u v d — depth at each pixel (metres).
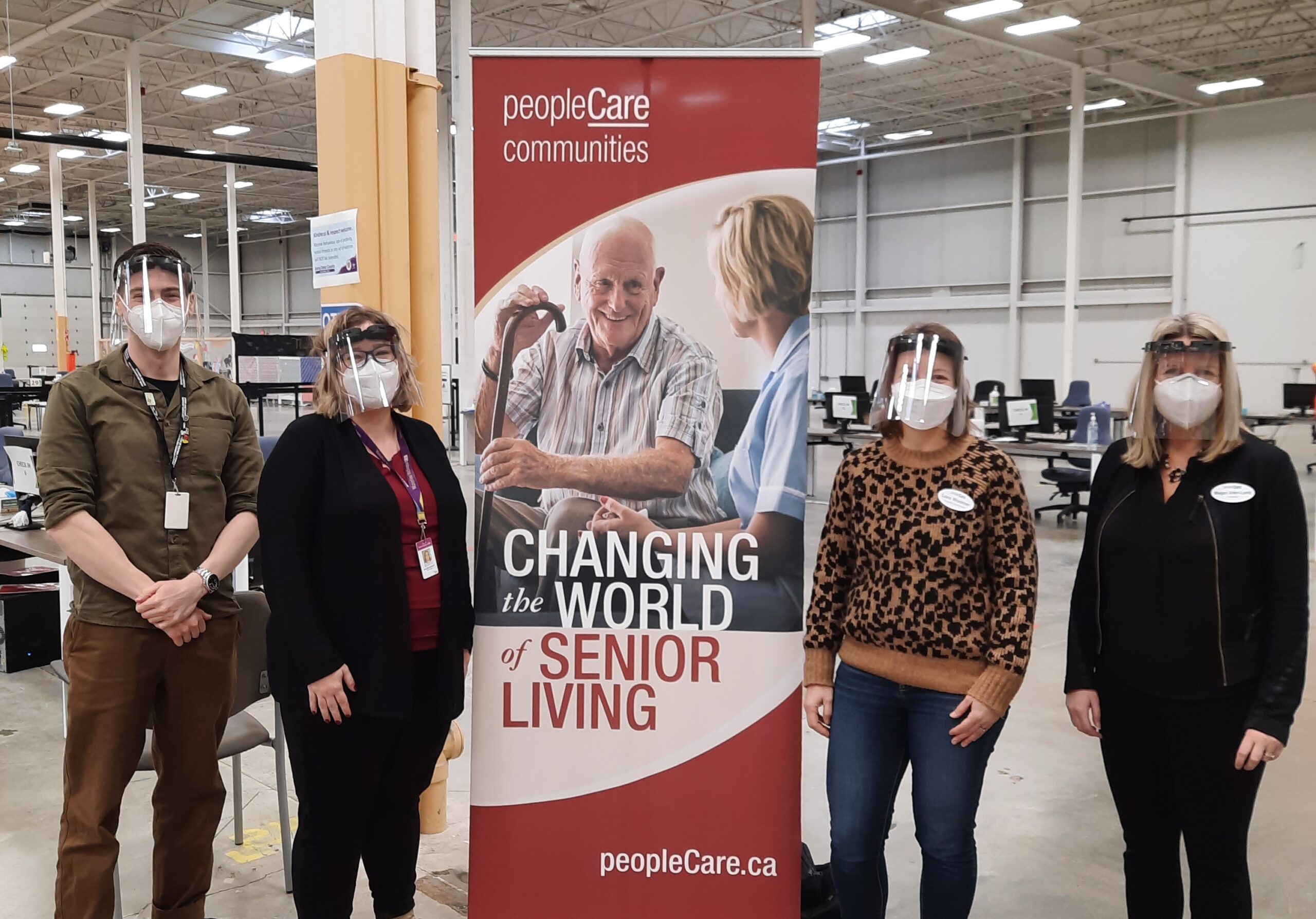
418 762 1.94
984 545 1.72
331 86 2.61
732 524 1.90
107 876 1.97
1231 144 13.52
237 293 18.06
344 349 1.79
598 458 1.90
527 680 1.93
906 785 3.19
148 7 10.85
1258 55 12.33
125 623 1.96
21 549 3.24
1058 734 3.64
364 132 2.61
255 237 26.95
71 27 11.05
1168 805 1.79
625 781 1.94
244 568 3.92
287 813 2.53
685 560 1.90
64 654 2.04
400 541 1.80
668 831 1.94
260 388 10.66
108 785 1.98
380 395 1.79
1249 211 13.39
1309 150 12.86
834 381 18.52
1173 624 1.70
